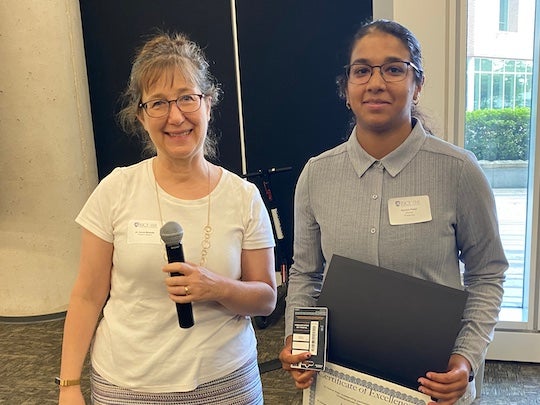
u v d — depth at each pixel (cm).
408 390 126
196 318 138
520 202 298
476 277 139
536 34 272
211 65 401
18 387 297
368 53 129
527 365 301
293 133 399
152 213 139
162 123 134
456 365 128
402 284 129
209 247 138
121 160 433
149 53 137
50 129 380
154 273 136
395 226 133
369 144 137
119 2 407
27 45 366
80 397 144
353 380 131
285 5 381
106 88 422
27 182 381
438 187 132
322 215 144
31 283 394
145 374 137
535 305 295
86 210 143
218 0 392
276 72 392
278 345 333
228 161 413
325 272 145
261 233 147
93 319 146
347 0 371
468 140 297
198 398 138
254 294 141
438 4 267
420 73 134
